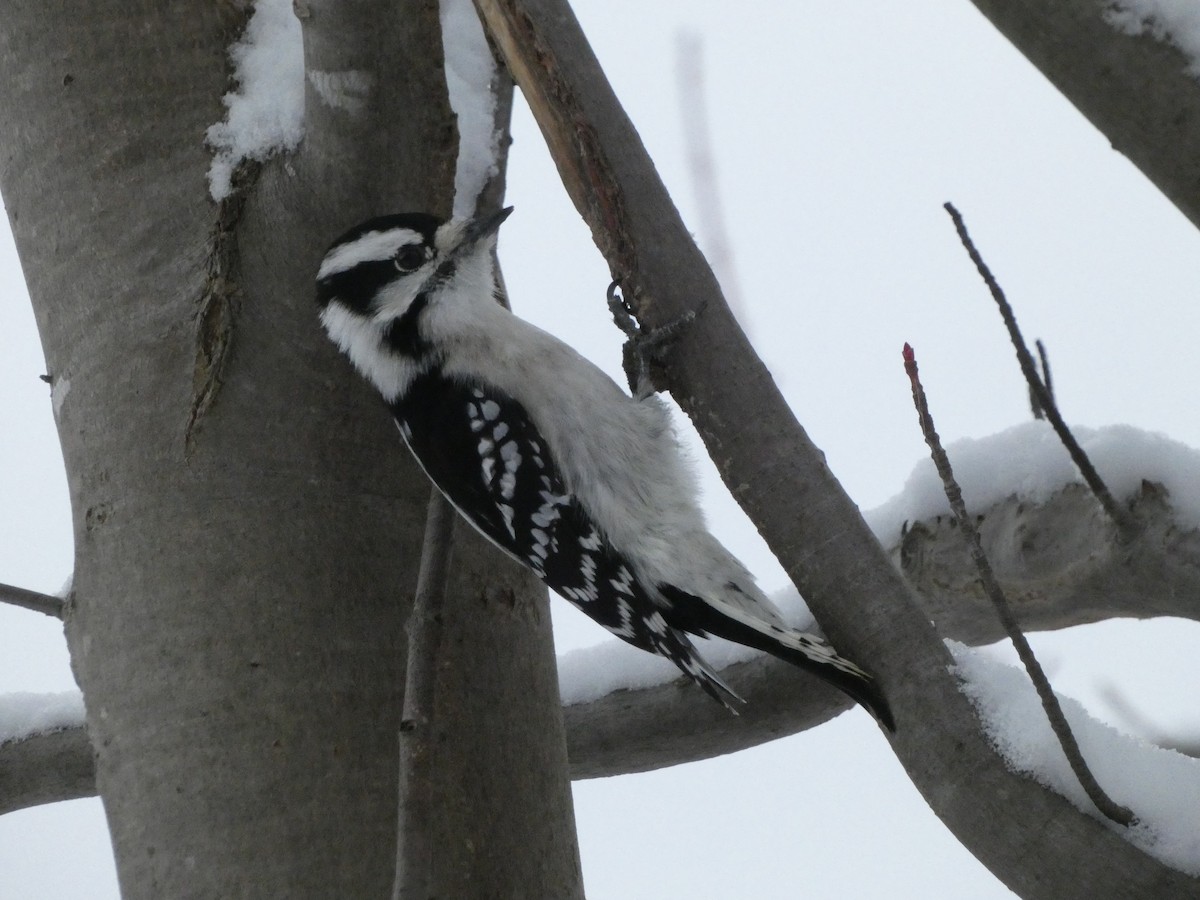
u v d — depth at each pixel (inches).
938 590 370.6
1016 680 232.8
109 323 306.3
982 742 227.1
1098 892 211.5
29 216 321.7
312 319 302.4
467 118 357.1
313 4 271.0
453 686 300.8
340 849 278.7
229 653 287.0
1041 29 293.1
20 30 323.0
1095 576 326.6
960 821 226.7
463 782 294.0
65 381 311.7
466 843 289.3
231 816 279.6
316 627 290.8
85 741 397.4
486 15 283.3
